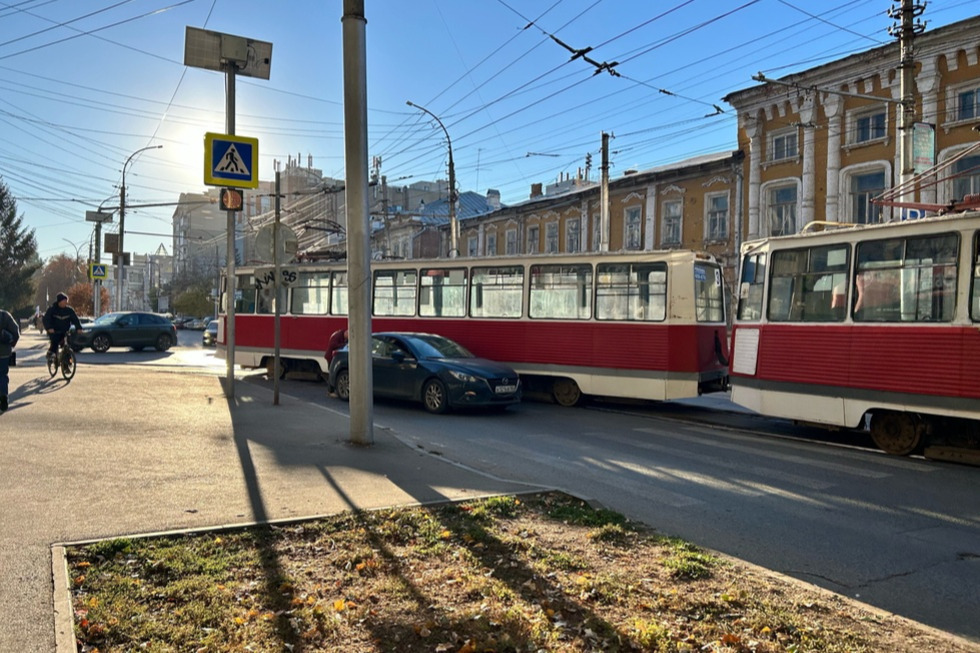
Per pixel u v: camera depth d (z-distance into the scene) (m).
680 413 15.11
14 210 70.19
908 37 15.12
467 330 17.34
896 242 10.38
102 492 6.41
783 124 25.12
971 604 4.85
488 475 7.97
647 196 30.64
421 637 3.88
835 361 10.98
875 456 10.26
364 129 9.20
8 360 10.98
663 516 6.89
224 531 5.48
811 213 24.17
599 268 15.52
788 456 10.16
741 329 12.59
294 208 65.69
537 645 3.81
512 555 5.27
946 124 20.42
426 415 13.54
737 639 3.93
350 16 9.11
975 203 10.26
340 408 13.54
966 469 9.37
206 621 3.96
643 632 3.96
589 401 16.98
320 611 4.10
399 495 6.82
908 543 6.21
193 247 102.19
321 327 20.11
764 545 6.08
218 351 22.58
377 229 56.69
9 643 3.54
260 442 9.17
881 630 4.16
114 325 30.27
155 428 9.88
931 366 9.82
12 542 4.96
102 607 4.03
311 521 5.84
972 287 9.48
